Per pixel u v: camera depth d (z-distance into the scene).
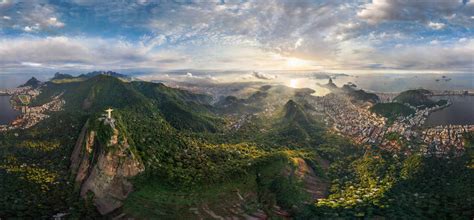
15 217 195.25
